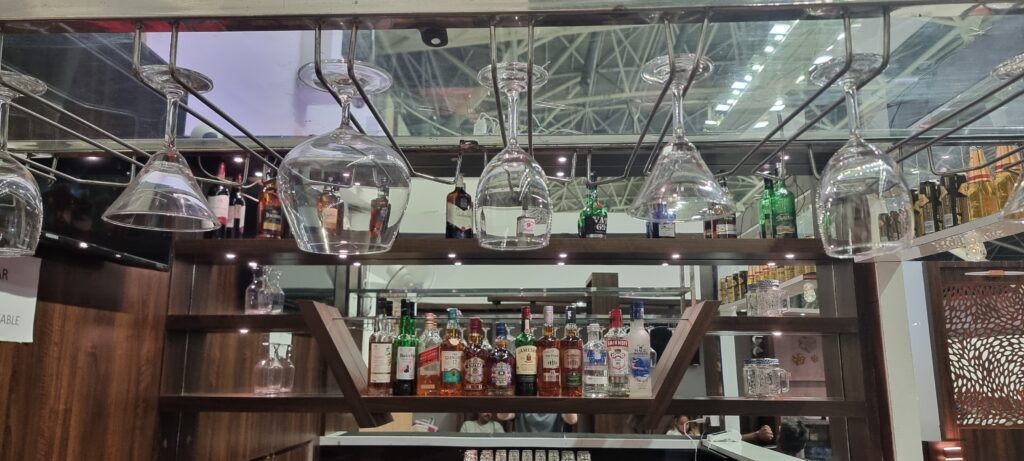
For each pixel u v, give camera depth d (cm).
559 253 199
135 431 179
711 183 89
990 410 333
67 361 153
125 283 177
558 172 185
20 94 84
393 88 123
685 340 181
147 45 102
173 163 92
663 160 91
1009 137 137
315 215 78
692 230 256
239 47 105
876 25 103
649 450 242
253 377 220
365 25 63
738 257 206
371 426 185
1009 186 185
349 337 204
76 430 156
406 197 83
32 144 134
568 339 191
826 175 88
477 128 144
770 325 196
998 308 340
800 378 210
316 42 63
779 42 109
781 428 223
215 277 219
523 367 188
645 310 224
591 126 144
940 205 194
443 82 121
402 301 211
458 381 190
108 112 121
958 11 64
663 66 90
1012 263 343
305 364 212
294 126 135
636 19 62
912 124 135
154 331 190
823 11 62
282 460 243
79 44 100
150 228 102
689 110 134
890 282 196
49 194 145
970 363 338
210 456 209
